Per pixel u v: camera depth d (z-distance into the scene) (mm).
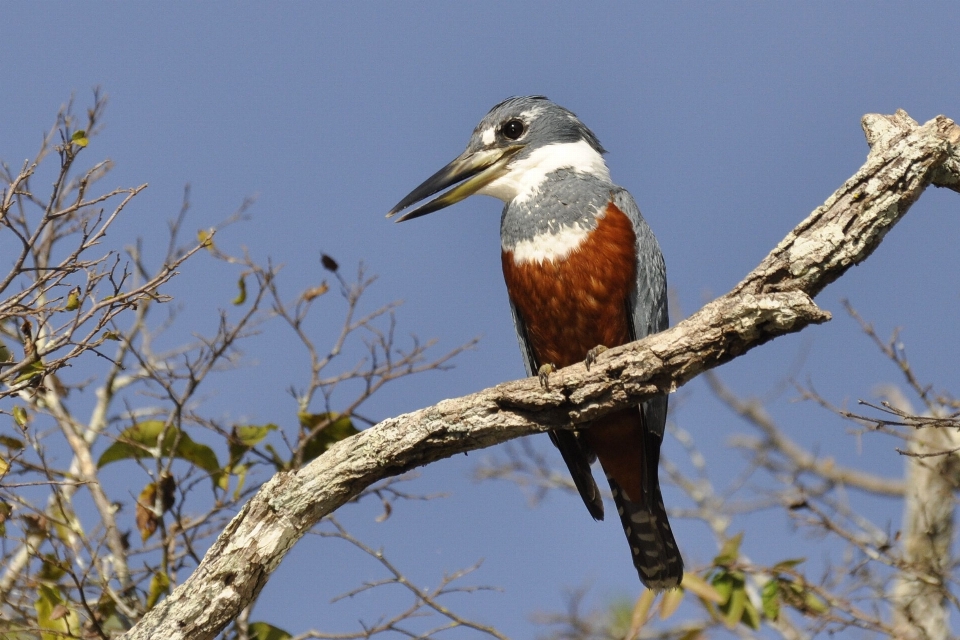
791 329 7309
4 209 7719
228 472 10406
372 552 9977
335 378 10445
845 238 7473
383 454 7953
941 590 10672
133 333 10828
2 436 9438
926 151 7469
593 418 7992
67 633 9164
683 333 7586
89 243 7785
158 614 7754
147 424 10430
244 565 7801
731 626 10648
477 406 7914
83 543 9672
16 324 8984
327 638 10031
